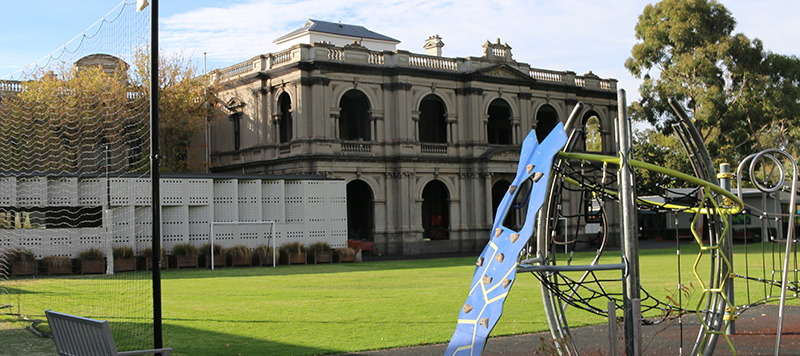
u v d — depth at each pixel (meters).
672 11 56.94
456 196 47.75
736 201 8.22
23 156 19.41
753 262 30.00
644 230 62.31
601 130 55.03
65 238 28.64
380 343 11.91
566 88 52.56
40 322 14.52
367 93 45.00
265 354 11.02
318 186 40.00
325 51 43.69
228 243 36.66
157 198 9.26
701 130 59.44
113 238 29.11
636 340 7.26
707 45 55.88
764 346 11.54
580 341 11.97
